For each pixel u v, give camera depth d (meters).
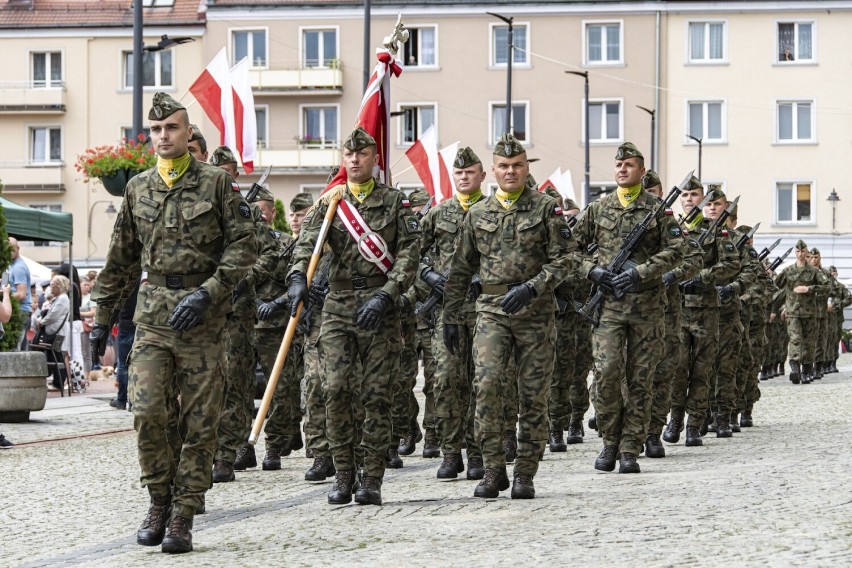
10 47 70.75
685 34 69.88
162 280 9.84
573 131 69.94
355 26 70.19
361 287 11.64
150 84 70.62
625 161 14.31
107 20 70.62
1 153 71.00
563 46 69.94
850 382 32.31
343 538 9.82
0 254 21.92
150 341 9.77
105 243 70.88
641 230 14.06
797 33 70.06
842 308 37.59
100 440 18.83
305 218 11.77
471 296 12.34
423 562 8.57
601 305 14.09
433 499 11.97
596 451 16.69
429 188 26.61
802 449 15.55
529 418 11.77
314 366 13.77
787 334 35.00
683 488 11.91
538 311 11.84
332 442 11.77
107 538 10.47
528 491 11.69
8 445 17.77
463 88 70.12
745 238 19.22
